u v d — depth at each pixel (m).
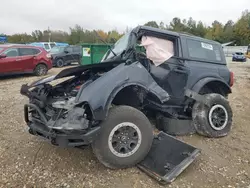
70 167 3.09
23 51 10.66
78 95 2.79
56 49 16.91
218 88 4.49
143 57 3.60
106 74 2.95
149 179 2.86
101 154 2.88
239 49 41.09
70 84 3.66
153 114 4.38
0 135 4.10
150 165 3.04
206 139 4.02
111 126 2.88
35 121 3.15
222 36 55.81
